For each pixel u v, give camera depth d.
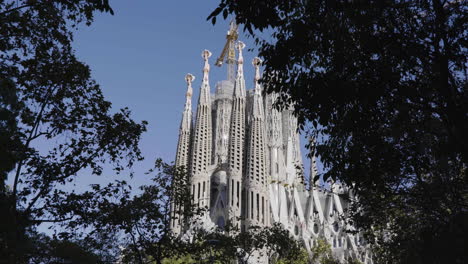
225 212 125.56
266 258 99.62
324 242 69.75
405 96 17.78
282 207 136.88
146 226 32.56
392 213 28.05
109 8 18.50
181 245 35.62
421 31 17.50
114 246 31.27
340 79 17.41
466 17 16.92
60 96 25.92
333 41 18.34
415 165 19.84
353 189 23.34
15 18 22.77
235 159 132.00
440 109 17.50
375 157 19.61
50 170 25.06
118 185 27.77
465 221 18.44
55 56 25.62
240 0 16.02
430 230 19.70
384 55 17.81
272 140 149.12
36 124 25.91
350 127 18.47
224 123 148.75
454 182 21.91
